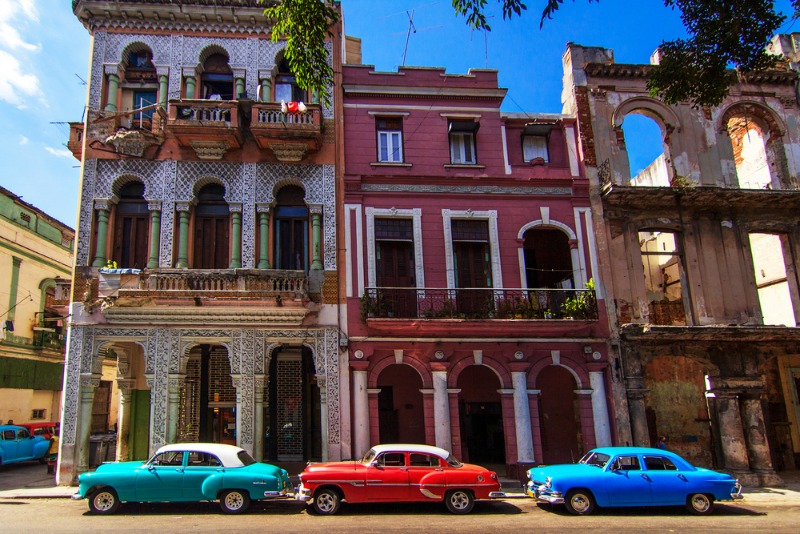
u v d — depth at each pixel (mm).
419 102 19266
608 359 17703
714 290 18453
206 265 17469
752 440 17281
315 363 16703
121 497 11711
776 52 21125
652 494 12070
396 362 17062
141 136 17109
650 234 23078
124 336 16203
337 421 16391
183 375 16281
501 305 17438
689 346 17859
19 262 26609
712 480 12211
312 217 17812
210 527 10195
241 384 16250
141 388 18297
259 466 12266
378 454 12359
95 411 27750
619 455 12570
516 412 17016
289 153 17828
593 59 20141
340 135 18438
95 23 18156
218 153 17625
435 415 16750
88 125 17406
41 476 18688
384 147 18953
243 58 18594
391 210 18141
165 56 18266
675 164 19438
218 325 16531
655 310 21406
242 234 17359
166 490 11758
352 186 18141
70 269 31422
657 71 11055
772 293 20609
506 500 13828
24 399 26609
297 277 16547
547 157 19500
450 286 17844
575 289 17750
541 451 17016
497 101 19578
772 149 20172
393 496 11922
